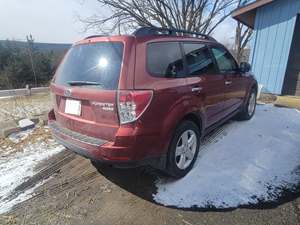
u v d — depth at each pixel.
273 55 7.86
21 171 3.37
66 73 2.88
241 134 4.14
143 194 2.73
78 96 2.58
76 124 2.68
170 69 2.71
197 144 3.17
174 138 2.72
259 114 5.33
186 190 2.73
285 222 2.24
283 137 3.99
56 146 4.14
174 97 2.63
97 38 2.68
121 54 2.38
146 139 2.39
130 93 2.27
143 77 2.38
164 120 2.53
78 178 3.14
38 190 2.93
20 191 2.93
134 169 3.23
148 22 12.90
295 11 7.06
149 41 2.56
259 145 3.72
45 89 14.80
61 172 3.31
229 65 4.06
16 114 7.28
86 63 2.66
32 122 5.20
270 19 7.86
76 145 2.63
